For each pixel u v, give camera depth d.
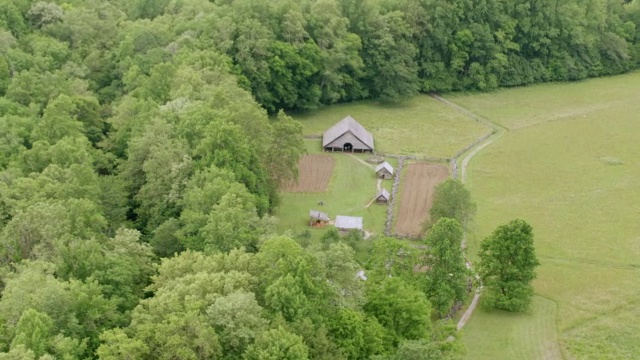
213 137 83.94
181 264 62.66
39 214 67.75
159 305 55.84
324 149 125.75
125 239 67.81
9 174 80.31
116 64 120.94
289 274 57.81
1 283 65.75
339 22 142.75
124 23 132.12
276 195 96.50
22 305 55.78
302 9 143.12
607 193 109.19
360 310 64.75
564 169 118.06
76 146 87.56
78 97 104.12
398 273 76.62
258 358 52.00
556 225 99.88
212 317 54.31
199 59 114.06
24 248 68.75
